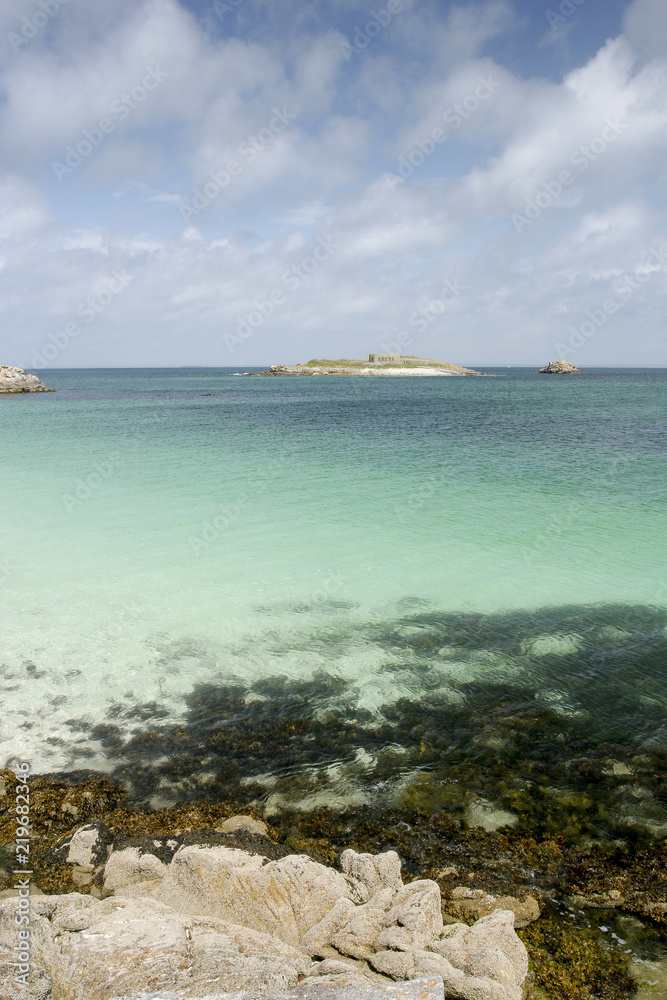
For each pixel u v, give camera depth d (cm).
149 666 1061
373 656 1098
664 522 1902
